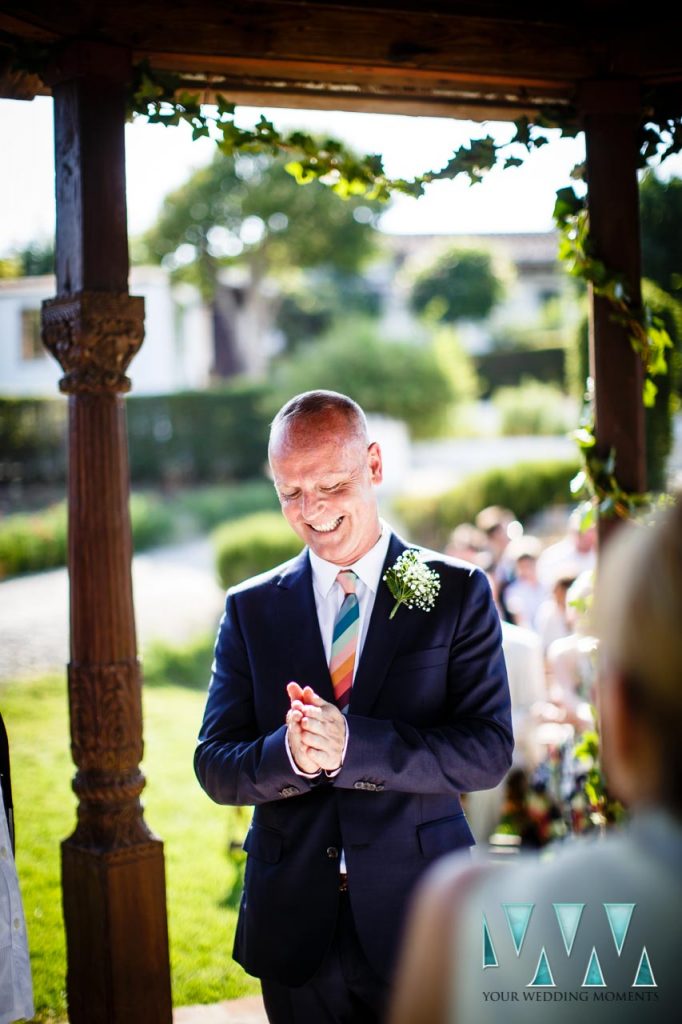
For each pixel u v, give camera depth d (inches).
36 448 745.0
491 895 35.6
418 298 1375.5
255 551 500.4
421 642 90.1
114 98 109.4
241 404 971.9
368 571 93.2
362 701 88.9
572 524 281.3
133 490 953.5
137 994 106.3
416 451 994.7
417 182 130.7
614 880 33.5
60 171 111.0
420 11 117.9
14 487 733.9
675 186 223.8
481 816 187.6
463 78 123.0
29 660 403.2
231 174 1096.8
